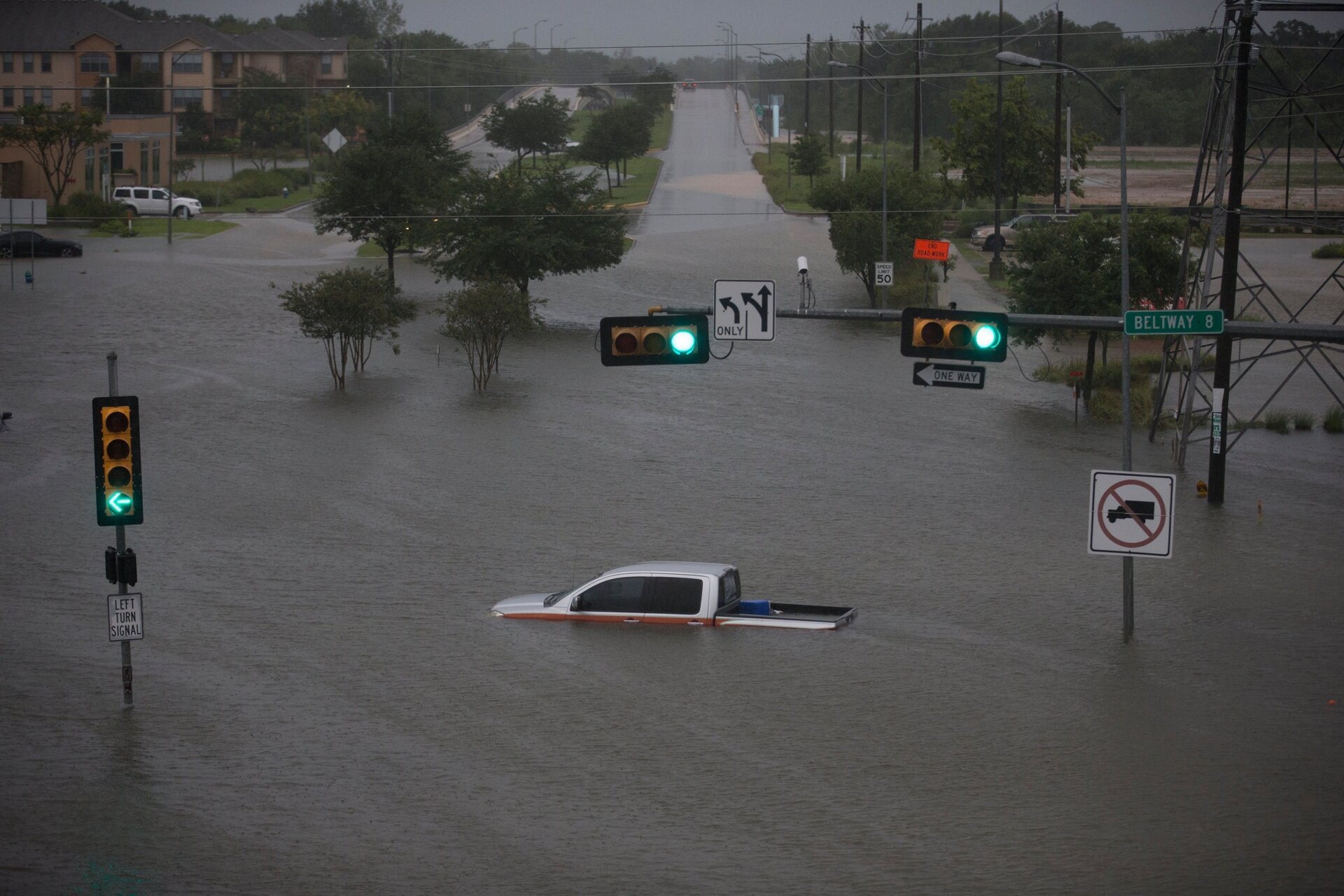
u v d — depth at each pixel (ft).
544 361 173.06
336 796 55.62
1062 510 107.14
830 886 47.01
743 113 621.31
